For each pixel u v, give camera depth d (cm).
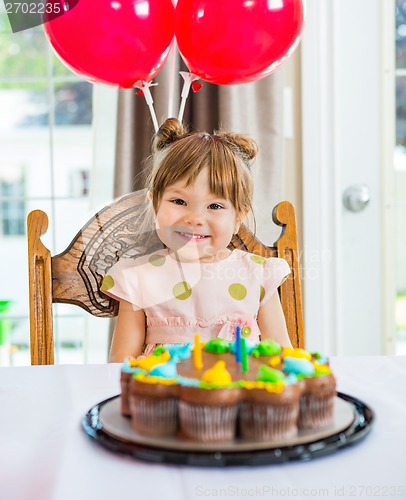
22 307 217
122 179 164
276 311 118
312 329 175
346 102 175
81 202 193
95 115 172
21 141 277
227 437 55
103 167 173
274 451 52
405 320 182
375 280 180
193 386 55
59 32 118
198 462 51
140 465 52
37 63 191
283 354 67
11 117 246
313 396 57
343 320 179
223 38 117
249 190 121
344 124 176
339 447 54
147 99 128
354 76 175
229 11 116
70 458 53
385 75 176
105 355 185
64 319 188
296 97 173
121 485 48
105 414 63
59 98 193
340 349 175
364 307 180
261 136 166
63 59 124
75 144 195
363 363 89
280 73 166
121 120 163
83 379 82
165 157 114
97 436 57
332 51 169
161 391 56
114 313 115
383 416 64
